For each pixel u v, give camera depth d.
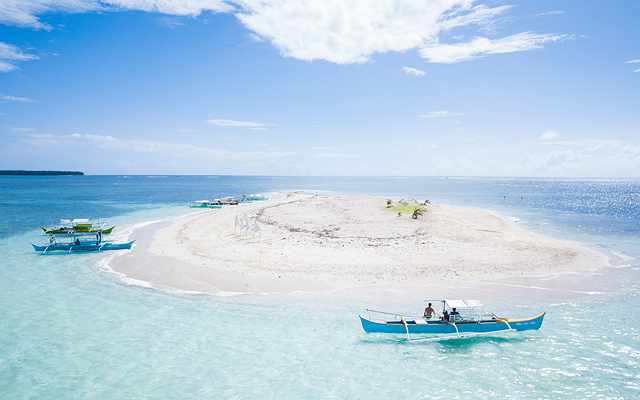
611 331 19.44
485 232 45.16
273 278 27.34
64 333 18.81
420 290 25.09
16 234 45.69
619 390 14.51
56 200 97.31
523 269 29.81
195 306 22.47
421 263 31.02
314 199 91.81
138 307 22.27
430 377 15.52
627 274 28.78
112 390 14.30
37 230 48.59
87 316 20.89
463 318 19.52
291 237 41.50
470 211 65.12
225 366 16.06
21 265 31.39
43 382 14.74
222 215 61.41
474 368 16.23
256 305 22.62
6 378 14.95
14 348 17.25
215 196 119.19
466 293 24.59
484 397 14.15
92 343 17.83
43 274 28.80
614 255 34.69
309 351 17.45
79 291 24.94
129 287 25.77
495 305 22.72
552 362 16.67
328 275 27.97
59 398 13.79
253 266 30.14
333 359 16.83
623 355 17.11
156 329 19.41
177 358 16.62
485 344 18.42
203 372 15.59
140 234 45.12
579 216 66.25
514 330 19.45
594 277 28.02
